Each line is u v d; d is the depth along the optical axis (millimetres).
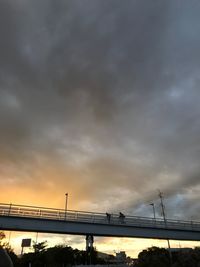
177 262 60375
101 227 55750
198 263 57531
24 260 79750
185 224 64312
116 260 107625
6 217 48438
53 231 51375
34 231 51094
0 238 73875
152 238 61219
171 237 62438
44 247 88688
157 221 61375
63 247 88438
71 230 52844
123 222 57594
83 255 85812
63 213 52781
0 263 10883
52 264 82688
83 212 54469
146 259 65500
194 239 65250
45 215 51125
